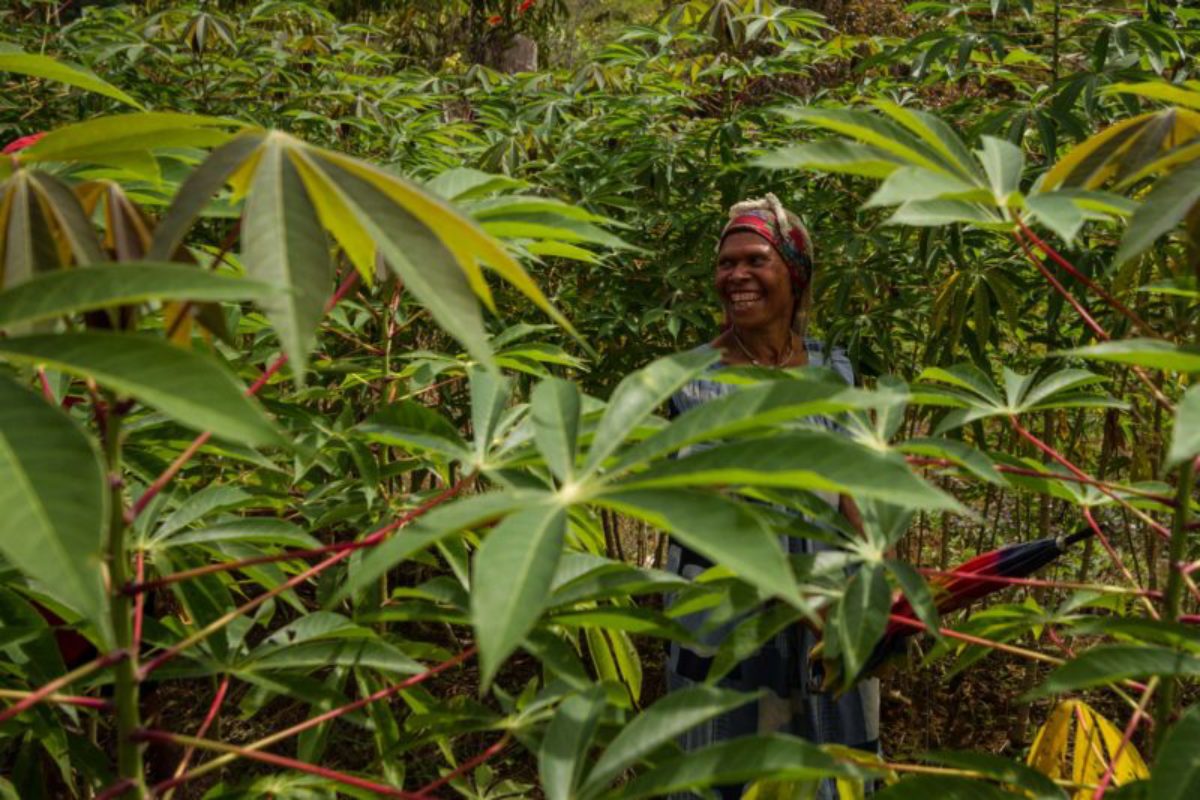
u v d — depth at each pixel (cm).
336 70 307
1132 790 84
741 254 166
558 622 94
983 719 266
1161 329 189
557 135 282
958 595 123
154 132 80
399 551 62
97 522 48
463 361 158
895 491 63
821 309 246
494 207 90
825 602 92
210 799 106
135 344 54
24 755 115
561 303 266
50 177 68
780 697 151
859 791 112
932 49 204
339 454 174
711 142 246
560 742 79
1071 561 299
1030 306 222
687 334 263
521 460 94
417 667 102
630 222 252
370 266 82
